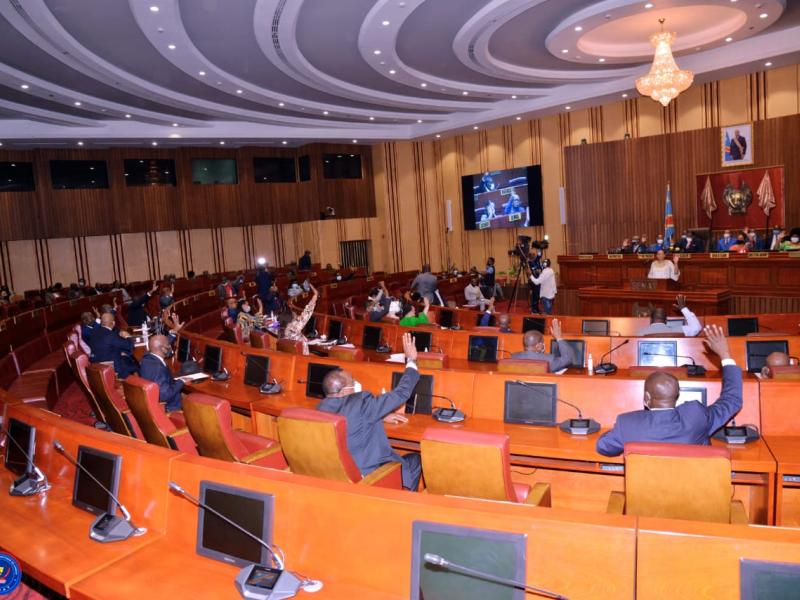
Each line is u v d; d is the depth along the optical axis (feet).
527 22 39.01
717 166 53.11
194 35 36.37
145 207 71.46
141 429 17.70
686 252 46.83
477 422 16.39
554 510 7.75
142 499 10.46
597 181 60.03
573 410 15.98
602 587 7.20
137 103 52.26
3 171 64.44
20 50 36.81
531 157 66.64
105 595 8.61
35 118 52.47
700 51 47.80
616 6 35.35
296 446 12.67
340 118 62.80
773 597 6.45
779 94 49.80
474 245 73.05
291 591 8.14
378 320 33.81
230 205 75.46
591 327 27.89
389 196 76.18
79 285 59.93
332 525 8.62
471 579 7.57
